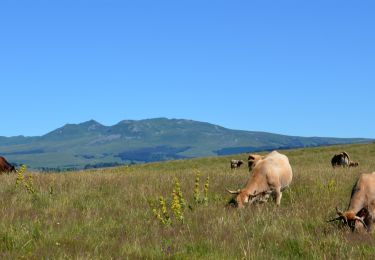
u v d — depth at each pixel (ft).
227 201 53.36
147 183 63.93
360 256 32.22
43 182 65.21
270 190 54.70
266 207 49.44
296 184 61.11
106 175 73.77
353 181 63.46
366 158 185.26
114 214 46.91
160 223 42.57
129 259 31.55
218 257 31.73
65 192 57.67
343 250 33.55
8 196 56.03
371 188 41.11
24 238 35.78
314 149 232.94
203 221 43.37
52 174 76.23
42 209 48.60
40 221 42.16
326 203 49.24
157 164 219.41
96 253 32.19
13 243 34.24
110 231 39.63
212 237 37.04
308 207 48.03
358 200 41.06
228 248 33.71
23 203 51.47
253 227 39.63
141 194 55.83
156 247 33.78
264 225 41.19
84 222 41.88
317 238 36.68
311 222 41.50
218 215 45.09
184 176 70.03
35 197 54.44
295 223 41.22
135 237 37.22
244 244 34.78
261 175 54.44
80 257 30.42
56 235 36.83
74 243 35.06
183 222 42.73
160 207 50.06
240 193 52.85
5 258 30.71
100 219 43.39
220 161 214.69
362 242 35.73
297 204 49.49
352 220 39.19
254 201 54.19
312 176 67.15
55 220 42.68
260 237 37.09
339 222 40.78
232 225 40.63
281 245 35.42
